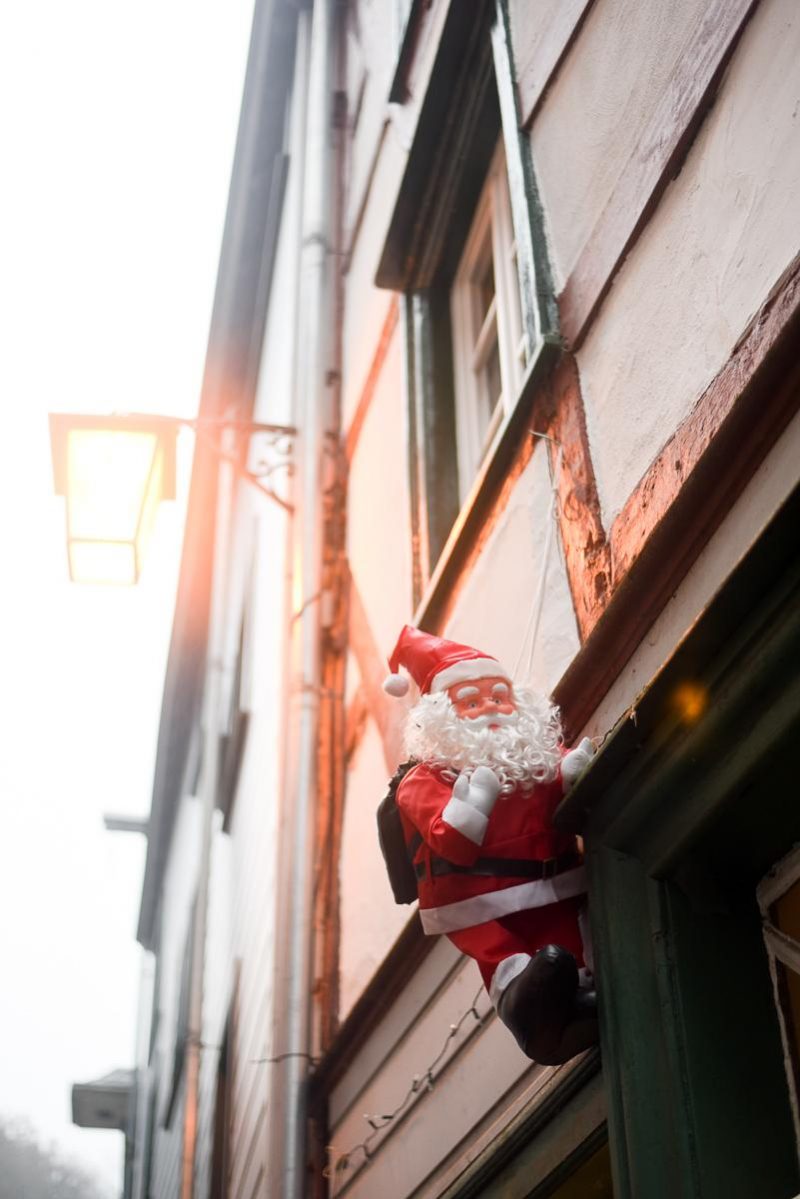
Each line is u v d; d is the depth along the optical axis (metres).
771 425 2.84
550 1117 3.37
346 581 6.75
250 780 10.38
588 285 3.98
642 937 2.85
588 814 3.01
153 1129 14.66
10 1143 22.03
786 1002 2.75
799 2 3.06
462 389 5.82
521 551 4.25
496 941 2.96
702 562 3.07
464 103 5.68
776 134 3.08
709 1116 2.62
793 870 2.78
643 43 3.88
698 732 2.71
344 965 5.84
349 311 7.57
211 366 12.30
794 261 2.91
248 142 11.20
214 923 11.99
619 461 3.63
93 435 6.67
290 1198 5.41
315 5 8.65
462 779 2.96
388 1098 4.79
